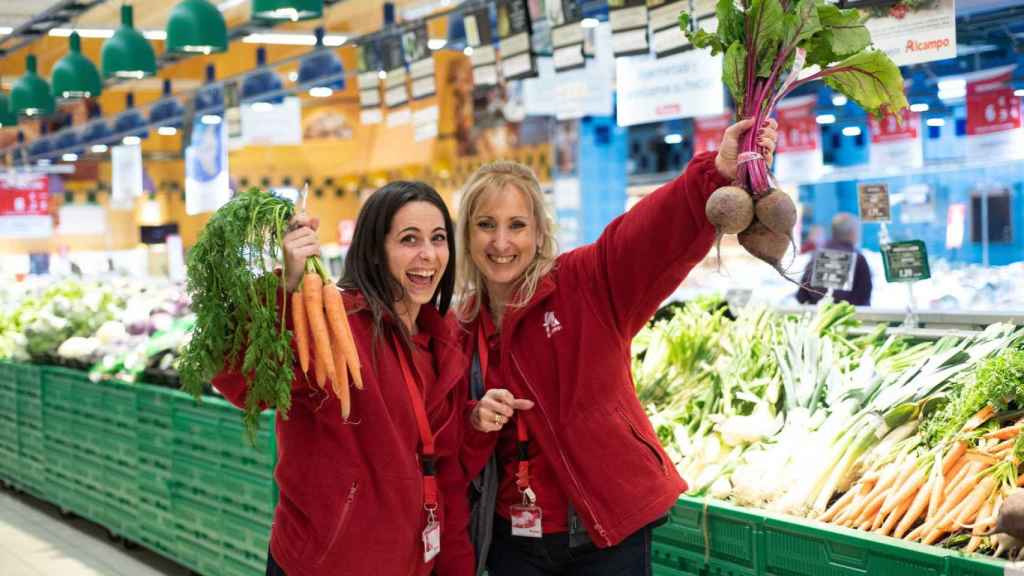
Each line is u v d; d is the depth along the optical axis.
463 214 2.67
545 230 2.63
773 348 3.91
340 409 2.36
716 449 3.55
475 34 7.16
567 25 6.16
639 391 4.09
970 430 2.96
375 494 2.38
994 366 2.97
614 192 10.80
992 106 7.07
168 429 5.37
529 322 2.61
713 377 3.91
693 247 2.37
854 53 2.28
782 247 2.20
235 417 4.74
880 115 2.37
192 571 5.48
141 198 17.64
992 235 7.52
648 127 10.67
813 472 3.14
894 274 4.28
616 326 2.56
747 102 2.25
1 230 15.73
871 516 2.94
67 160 17.38
